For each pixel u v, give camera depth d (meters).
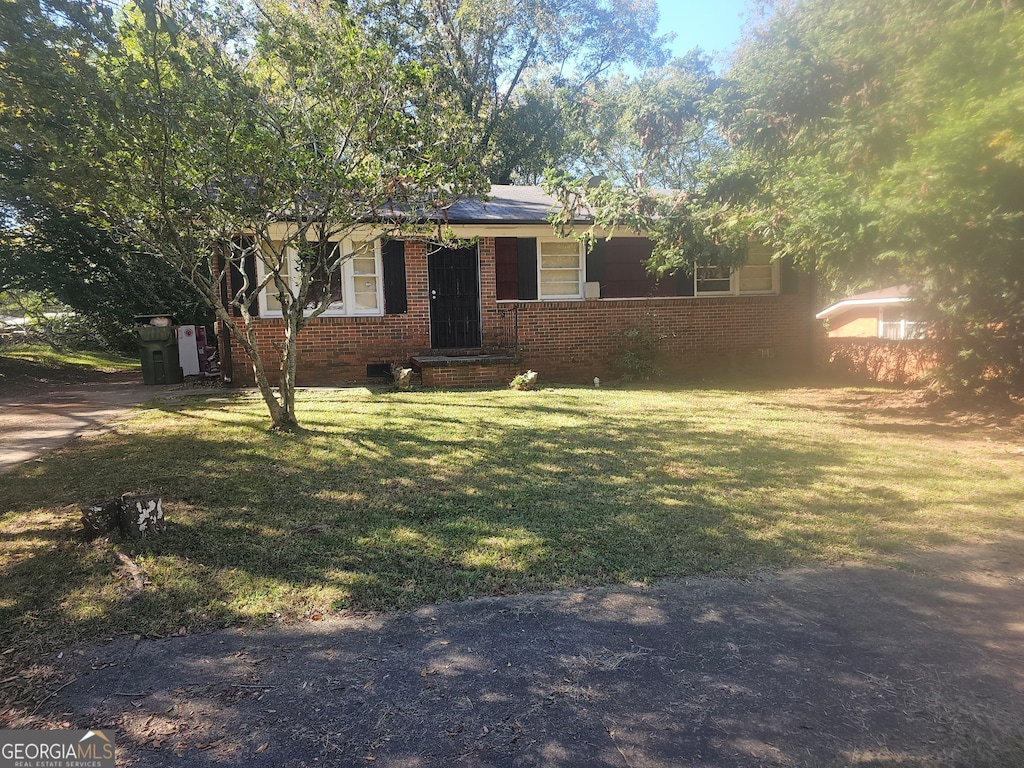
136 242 7.43
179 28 5.82
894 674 2.75
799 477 5.72
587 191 10.64
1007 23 5.81
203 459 6.26
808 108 7.86
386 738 2.36
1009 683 2.68
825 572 3.78
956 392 9.62
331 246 11.98
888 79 7.01
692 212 10.05
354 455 6.41
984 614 3.28
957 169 6.12
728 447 6.89
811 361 14.99
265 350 11.90
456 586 3.56
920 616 3.27
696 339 14.45
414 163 7.02
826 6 7.94
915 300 9.52
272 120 6.27
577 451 6.64
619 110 14.34
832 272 9.29
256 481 5.49
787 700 2.58
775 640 3.04
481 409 9.20
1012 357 9.02
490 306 13.09
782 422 8.44
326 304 7.78
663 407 9.57
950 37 6.22
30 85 5.27
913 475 5.79
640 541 4.20
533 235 13.16
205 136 5.85
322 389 11.23
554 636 3.07
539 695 2.62
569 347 13.58
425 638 3.05
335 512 4.71
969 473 5.88
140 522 4.16
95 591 3.44
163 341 13.33
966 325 9.17
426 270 12.58
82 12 5.40
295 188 6.37
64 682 2.67
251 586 3.52
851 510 4.82
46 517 4.59
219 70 5.87
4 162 9.15
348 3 6.69
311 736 2.36
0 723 2.42
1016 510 4.81
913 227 6.88
